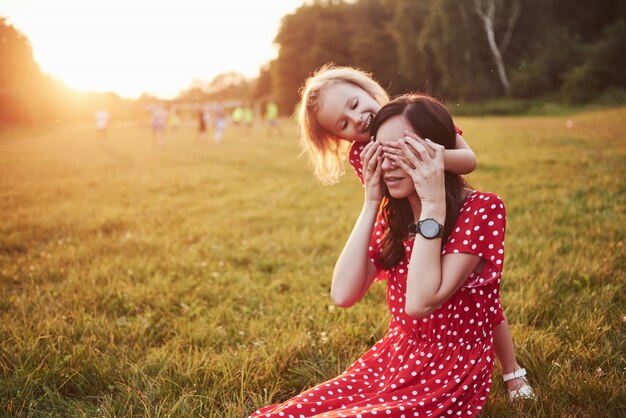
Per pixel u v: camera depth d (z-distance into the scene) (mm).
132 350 3229
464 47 45469
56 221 7387
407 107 1985
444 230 1980
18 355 3068
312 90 2369
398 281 2150
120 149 21328
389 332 2307
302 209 7848
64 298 4199
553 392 2512
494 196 1992
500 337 2451
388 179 2037
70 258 5430
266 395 2678
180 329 3551
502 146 14508
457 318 2033
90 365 3004
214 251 5633
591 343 2945
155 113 23031
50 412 2650
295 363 3068
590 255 4504
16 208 8523
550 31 45781
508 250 4828
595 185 7836
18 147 23250
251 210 7957
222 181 11211
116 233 6648
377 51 61781
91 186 10930
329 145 2510
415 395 1995
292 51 70312
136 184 11031
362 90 2355
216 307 4062
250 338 3420
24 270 5102
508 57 46812
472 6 45344
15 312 3918
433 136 1965
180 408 2557
